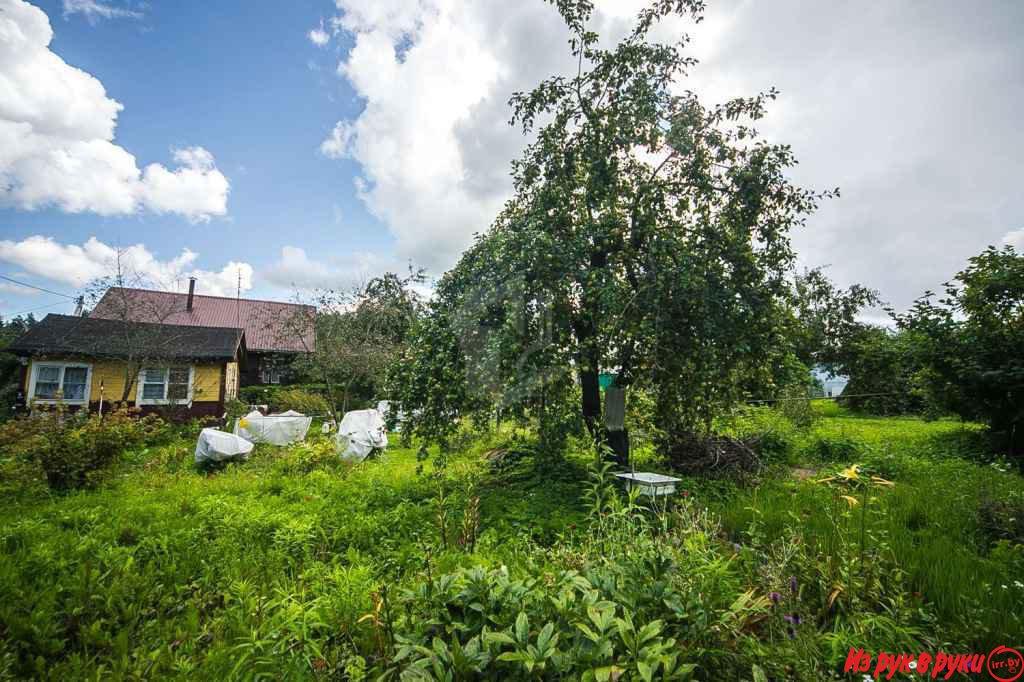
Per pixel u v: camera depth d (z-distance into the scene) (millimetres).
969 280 10172
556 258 6680
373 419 12227
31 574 4086
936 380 10992
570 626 2094
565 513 5605
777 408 13586
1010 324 9750
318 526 5172
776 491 6582
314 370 18797
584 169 7465
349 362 18125
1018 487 6172
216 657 2807
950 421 15859
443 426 6988
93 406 15320
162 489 7508
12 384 16078
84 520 5652
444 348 7020
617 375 7492
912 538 4328
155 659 3062
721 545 3617
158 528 5273
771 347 7039
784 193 6777
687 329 6953
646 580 2416
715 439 8750
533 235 6594
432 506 5734
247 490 7465
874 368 17344
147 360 15617
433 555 4109
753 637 2250
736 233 6746
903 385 17328
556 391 7000
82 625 3414
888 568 3320
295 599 3336
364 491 7121
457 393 6805
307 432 13797
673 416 8094
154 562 4504
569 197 7387
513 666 1971
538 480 7121
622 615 2223
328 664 2445
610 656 1807
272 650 2482
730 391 7555
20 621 3318
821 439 10727
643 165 7750
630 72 7258
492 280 7078
